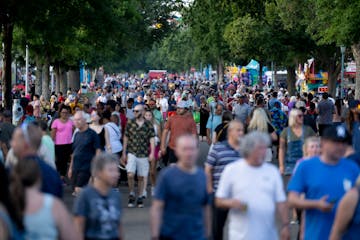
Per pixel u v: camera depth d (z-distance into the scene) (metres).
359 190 11.91
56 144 30.86
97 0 47.41
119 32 49.69
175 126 28.48
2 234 9.87
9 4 41.97
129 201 26.91
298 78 116.00
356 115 21.11
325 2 56.75
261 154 13.88
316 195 13.76
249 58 103.94
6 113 25.89
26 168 10.87
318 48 86.75
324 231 13.63
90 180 24.78
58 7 45.75
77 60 89.44
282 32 88.19
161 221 13.51
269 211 13.81
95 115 29.30
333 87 88.12
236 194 13.89
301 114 22.83
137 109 26.86
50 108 57.72
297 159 22.84
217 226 18.33
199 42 119.00
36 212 10.81
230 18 104.75
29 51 75.69
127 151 26.95
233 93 79.56
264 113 26.00
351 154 16.20
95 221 13.22
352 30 53.97
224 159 17.84
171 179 13.43
